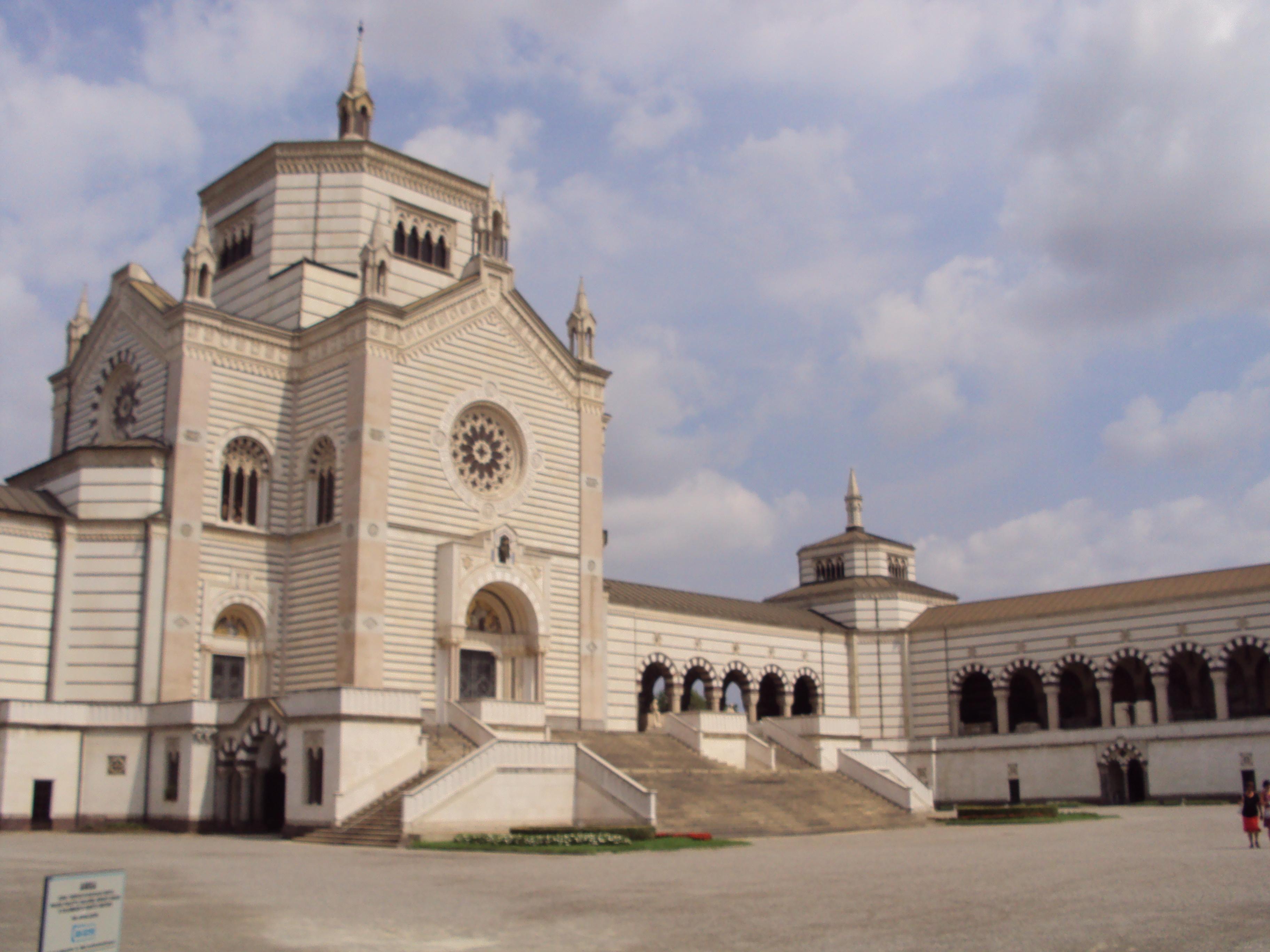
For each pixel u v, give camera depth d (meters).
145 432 67.00
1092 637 87.69
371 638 62.59
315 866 36.66
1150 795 78.94
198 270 66.25
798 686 102.62
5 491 60.53
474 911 26.05
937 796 89.88
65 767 57.44
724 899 27.53
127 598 60.81
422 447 67.38
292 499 67.50
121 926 16.89
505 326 73.25
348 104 78.25
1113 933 21.39
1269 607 79.62
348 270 73.94
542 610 71.19
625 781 51.03
